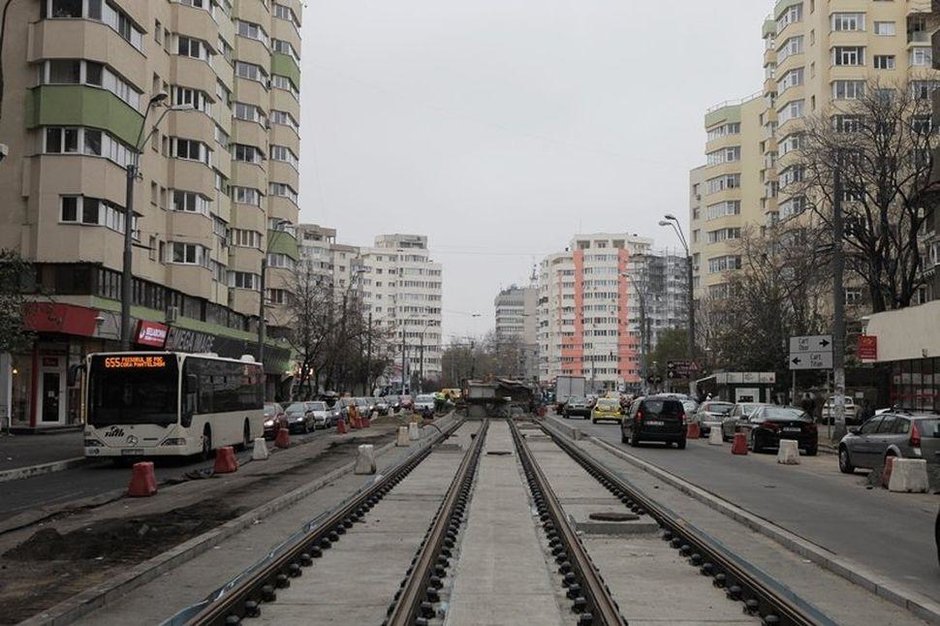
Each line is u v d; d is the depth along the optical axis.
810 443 33.53
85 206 43.31
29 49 43.34
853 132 44.38
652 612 8.80
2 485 22.95
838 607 9.14
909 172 44.38
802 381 56.56
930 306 36.88
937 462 21.97
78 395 44.03
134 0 47.00
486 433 48.00
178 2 54.56
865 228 44.41
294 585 10.12
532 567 11.08
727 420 42.41
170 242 53.78
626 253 186.38
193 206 54.81
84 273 43.25
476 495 19.30
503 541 13.13
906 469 20.78
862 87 61.53
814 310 56.41
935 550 12.89
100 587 9.48
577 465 27.30
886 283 51.53
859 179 44.47
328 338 74.50
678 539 12.72
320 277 83.19
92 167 43.22
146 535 14.02
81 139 43.00
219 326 62.84
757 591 8.96
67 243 42.69
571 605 9.04
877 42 74.31
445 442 38.03
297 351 75.94
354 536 13.59
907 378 41.25
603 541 13.16
